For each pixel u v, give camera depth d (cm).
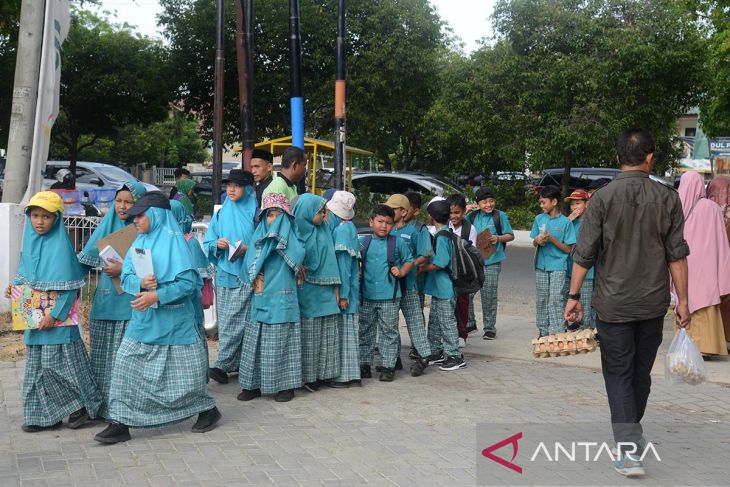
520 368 841
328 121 2505
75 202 1364
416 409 680
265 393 698
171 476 514
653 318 512
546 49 2270
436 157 3362
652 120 2281
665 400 707
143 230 570
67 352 599
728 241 853
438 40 2486
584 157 2331
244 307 759
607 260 512
